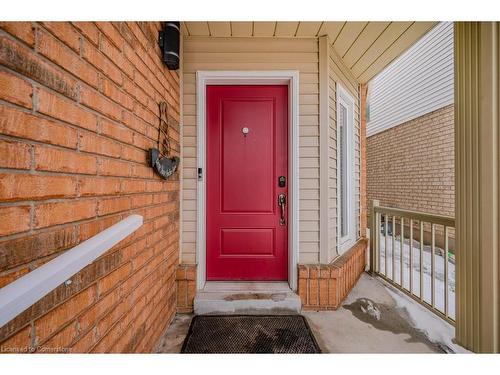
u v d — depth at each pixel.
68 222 0.80
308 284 2.08
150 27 1.49
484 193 1.44
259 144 2.34
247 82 2.29
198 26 2.07
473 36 1.50
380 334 1.76
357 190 3.10
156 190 1.58
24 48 0.66
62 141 0.78
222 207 2.35
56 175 0.76
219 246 2.35
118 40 1.12
